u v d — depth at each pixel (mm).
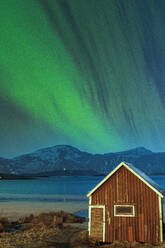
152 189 19188
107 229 19500
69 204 59469
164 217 35094
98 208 20016
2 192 108000
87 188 139625
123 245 17953
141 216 19062
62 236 22734
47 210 47656
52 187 152625
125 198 19641
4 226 28703
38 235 23125
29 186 169625
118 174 20156
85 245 18891
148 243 18344
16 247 18609
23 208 50938
